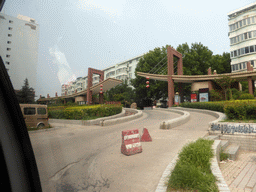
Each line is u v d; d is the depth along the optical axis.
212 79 23.47
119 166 3.80
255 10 31.83
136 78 35.84
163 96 35.84
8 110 0.77
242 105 9.36
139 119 15.09
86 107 11.42
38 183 0.83
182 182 2.81
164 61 33.41
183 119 11.53
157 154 4.84
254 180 3.65
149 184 3.05
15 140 0.77
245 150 6.65
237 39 34.16
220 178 2.99
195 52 31.44
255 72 20.11
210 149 4.31
